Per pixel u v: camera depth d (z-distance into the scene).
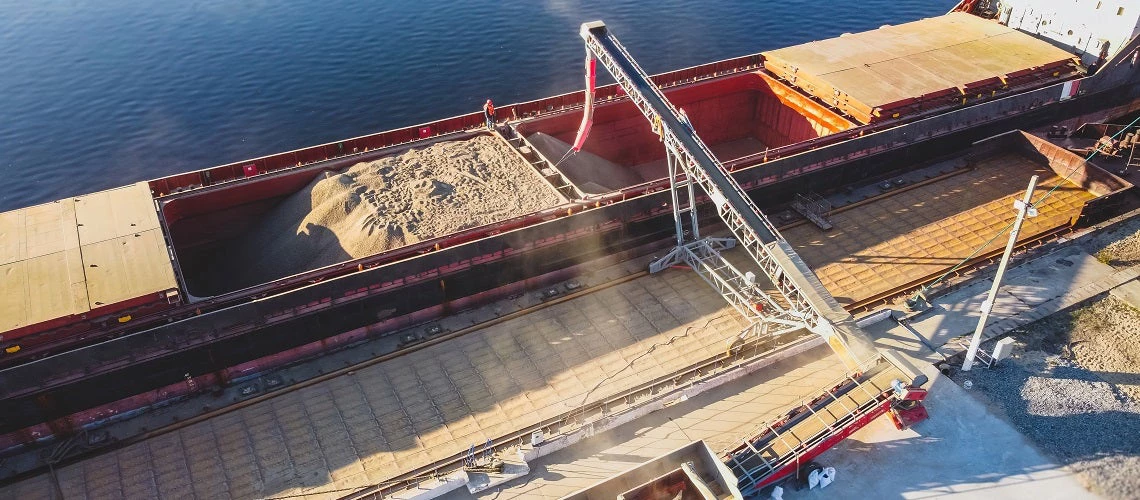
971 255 39.59
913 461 30.22
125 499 27.66
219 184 38.94
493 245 34.47
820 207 42.38
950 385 33.25
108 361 29.12
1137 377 33.66
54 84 67.81
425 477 28.56
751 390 32.53
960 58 50.22
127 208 34.38
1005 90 48.41
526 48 72.88
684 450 29.16
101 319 29.27
